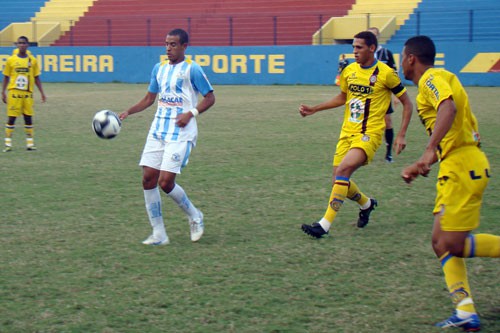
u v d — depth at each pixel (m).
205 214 7.36
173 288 5.05
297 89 26.50
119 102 21.14
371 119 6.60
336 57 28.75
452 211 4.36
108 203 7.88
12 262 5.68
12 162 10.74
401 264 5.61
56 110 18.89
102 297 4.87
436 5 32.62
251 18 34.81
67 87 28.92
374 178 9.39
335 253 5.93
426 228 6.77
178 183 8.98
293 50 29.45
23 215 7.30
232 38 34.50
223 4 36.69
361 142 6.54
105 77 32.72
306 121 16.22
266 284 5.13
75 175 9.59
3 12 40.59
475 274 5.35
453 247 4.39
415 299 4.82
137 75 32.16
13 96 11.80
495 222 6.92
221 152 11.60
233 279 5.25
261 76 30.14
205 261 5.71
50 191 8.52
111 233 6.59
